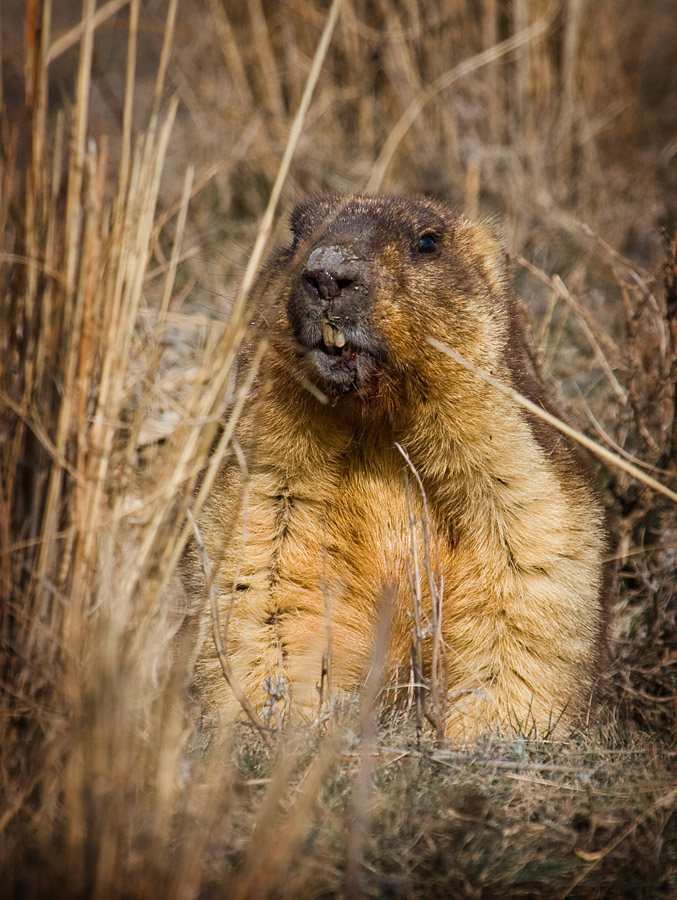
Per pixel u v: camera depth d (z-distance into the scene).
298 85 18.28
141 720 6.86
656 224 16.05
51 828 6.16
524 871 6.66
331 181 17.38
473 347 9.04
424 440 8.94
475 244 10.01
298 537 9.17
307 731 7.95
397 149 17.91
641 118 19.66
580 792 7.51
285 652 9.02
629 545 10.86
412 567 8.57
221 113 18.12
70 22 22.98
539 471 8.95
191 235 16.17
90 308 8.09
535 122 18.17
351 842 6.17
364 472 9.12
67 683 6.77
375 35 18.16
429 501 9.18
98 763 6.06
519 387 9.54
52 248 8.19
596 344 11.83
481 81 18.12
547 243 16.33
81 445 7.93
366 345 8.52
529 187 17.03
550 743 8.23
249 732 8.08
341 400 8.72
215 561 8.95
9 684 7.32
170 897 5.69
